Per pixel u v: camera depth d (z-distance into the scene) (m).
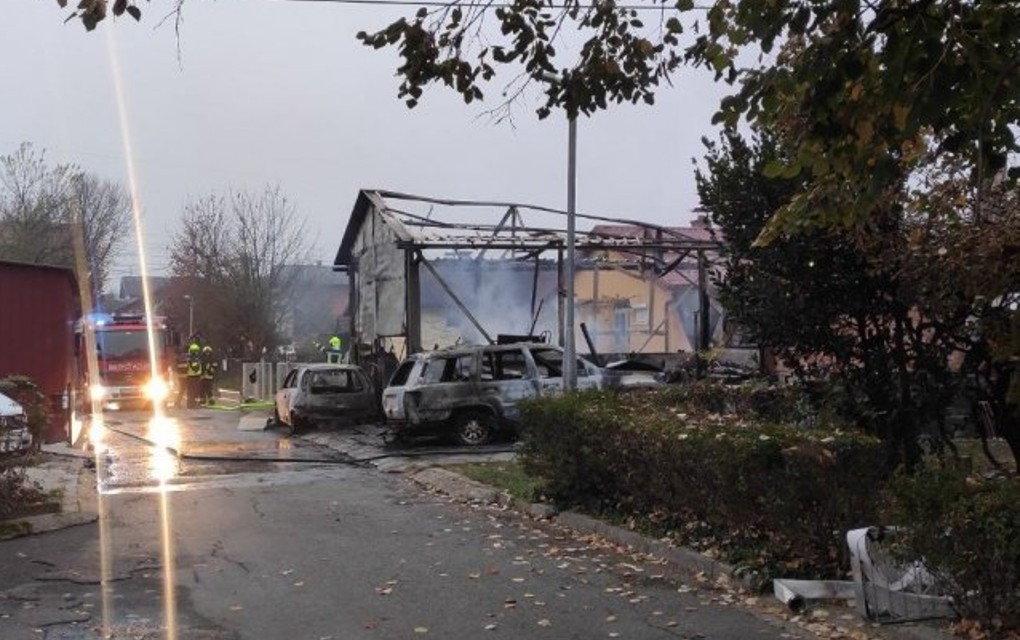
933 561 5.76
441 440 18.66
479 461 15.87
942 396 9.24
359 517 11.15
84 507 11.37
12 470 10.85
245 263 46.84
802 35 5.45
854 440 7.35
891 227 8.72
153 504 12.15
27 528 10.05
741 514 7.78
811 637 6.25
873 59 5.13
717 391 11.18
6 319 16.78
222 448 19.36
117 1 5.50
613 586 7.68
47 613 7.00
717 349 15.72
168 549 9.29
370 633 6.48
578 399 11.05
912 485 5.96
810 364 9.69
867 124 5.29
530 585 7.75
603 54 7.04
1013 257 7.94
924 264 8.35
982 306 8.76
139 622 6.77
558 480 11.03
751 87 5.46
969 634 5.70
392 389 18.75
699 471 8.17
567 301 16.72
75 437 19.67
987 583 5.52
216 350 47.19
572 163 16.61
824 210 6.98
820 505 7.32
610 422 9.73
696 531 8.62
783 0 5.14
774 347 9.71
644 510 9.59
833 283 9.08
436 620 6.78
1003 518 5.37
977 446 13.02
